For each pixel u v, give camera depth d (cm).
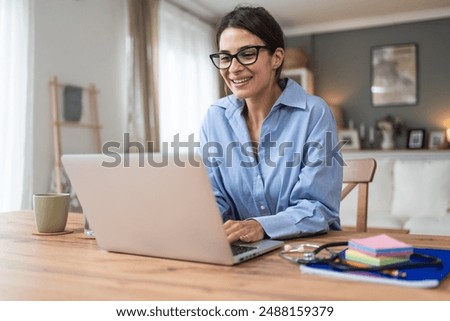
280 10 496
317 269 69
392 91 527
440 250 82
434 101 510
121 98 393
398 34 523
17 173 281
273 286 63
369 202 353
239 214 136
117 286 64
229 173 132
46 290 63
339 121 538
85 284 66
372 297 58
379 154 490
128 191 76
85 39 350
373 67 536
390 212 348
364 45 540
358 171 151
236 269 72
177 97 455
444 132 501
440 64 506
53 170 315
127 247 84
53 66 319
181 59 462
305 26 557
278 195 125
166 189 72
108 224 83
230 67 116
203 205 70
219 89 528
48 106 314
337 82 553
